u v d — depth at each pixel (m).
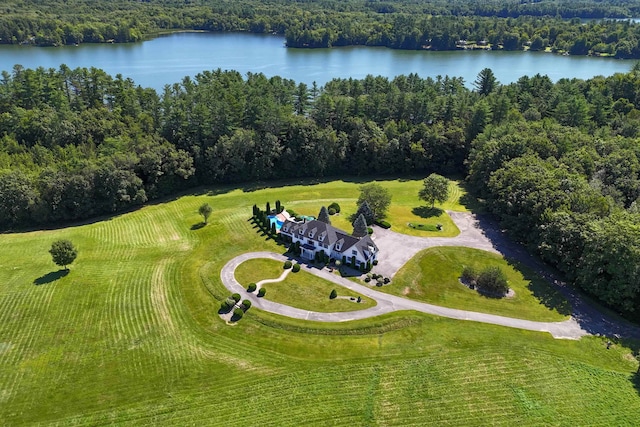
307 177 126.88
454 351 60.00
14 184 92.25
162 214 101.38
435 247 86.75
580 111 125.19
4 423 49.44
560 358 58.75
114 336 62.38
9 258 81.25
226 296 71.38
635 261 63.34
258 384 54.59
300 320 66.06
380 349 60.56
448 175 130.25
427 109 133.38
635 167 92.56
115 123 118.56
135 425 49.34
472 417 50.19
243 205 105.19
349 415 50.38
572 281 74.31
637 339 63.09
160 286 73.62
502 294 72.81
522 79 152.12
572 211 77.50
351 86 144.88
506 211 89.69
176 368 57.06
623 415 50.34
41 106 121.69
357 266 79.00
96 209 100.19
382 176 129.50
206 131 117.25
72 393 53.19
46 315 65.94
